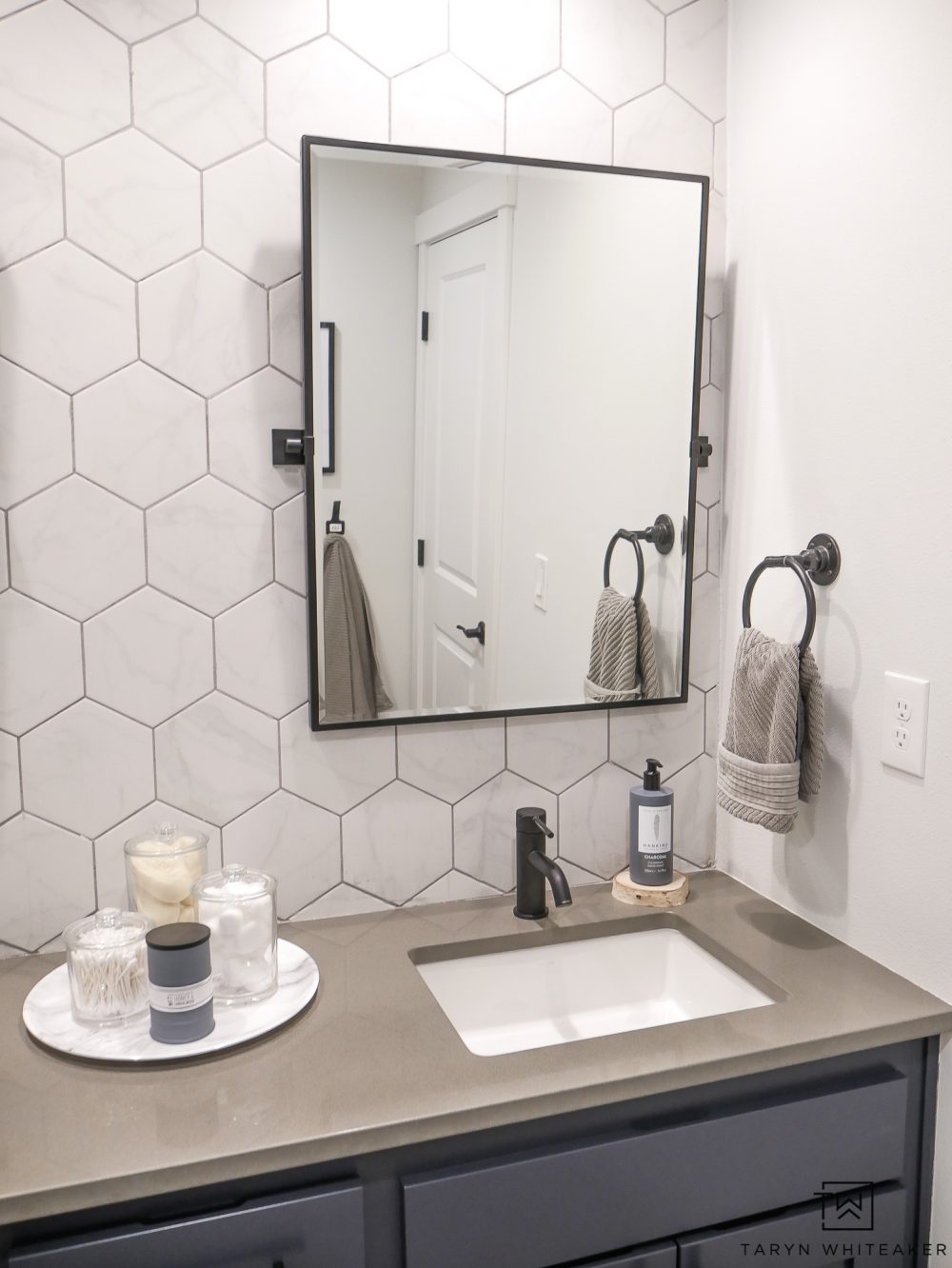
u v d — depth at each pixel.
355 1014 1.25
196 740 1.43
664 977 1.55
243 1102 1.08
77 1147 1.01
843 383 1.35
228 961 1.24
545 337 1.46
